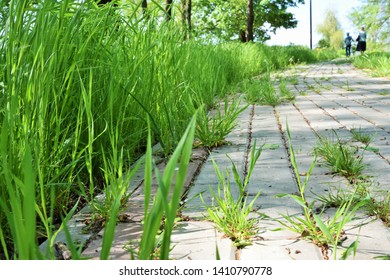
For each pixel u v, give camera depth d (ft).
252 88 23.97
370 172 9.63
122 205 7.81
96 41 10.18
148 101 12.01
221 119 14.46
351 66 60.39
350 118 17.04
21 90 7.18
